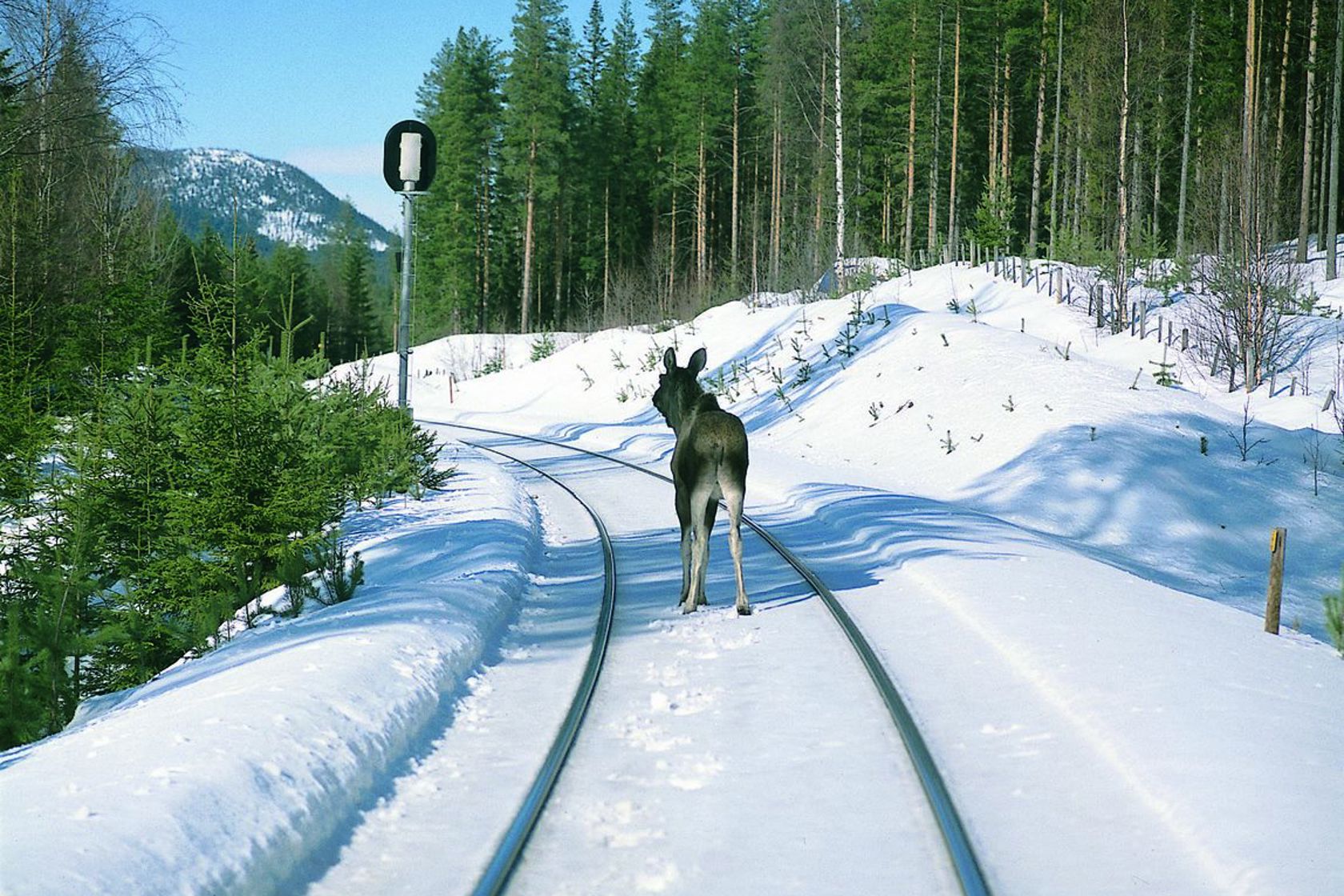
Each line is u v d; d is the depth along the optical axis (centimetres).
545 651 862
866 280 4169
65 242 2094
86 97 1928
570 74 7669
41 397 1380
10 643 862
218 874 436
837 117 4466
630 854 492
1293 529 1741
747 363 3697
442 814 546
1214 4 4803
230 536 1092
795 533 1435
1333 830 475
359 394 1905
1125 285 3056
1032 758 602
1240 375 2598
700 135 6788
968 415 2384
